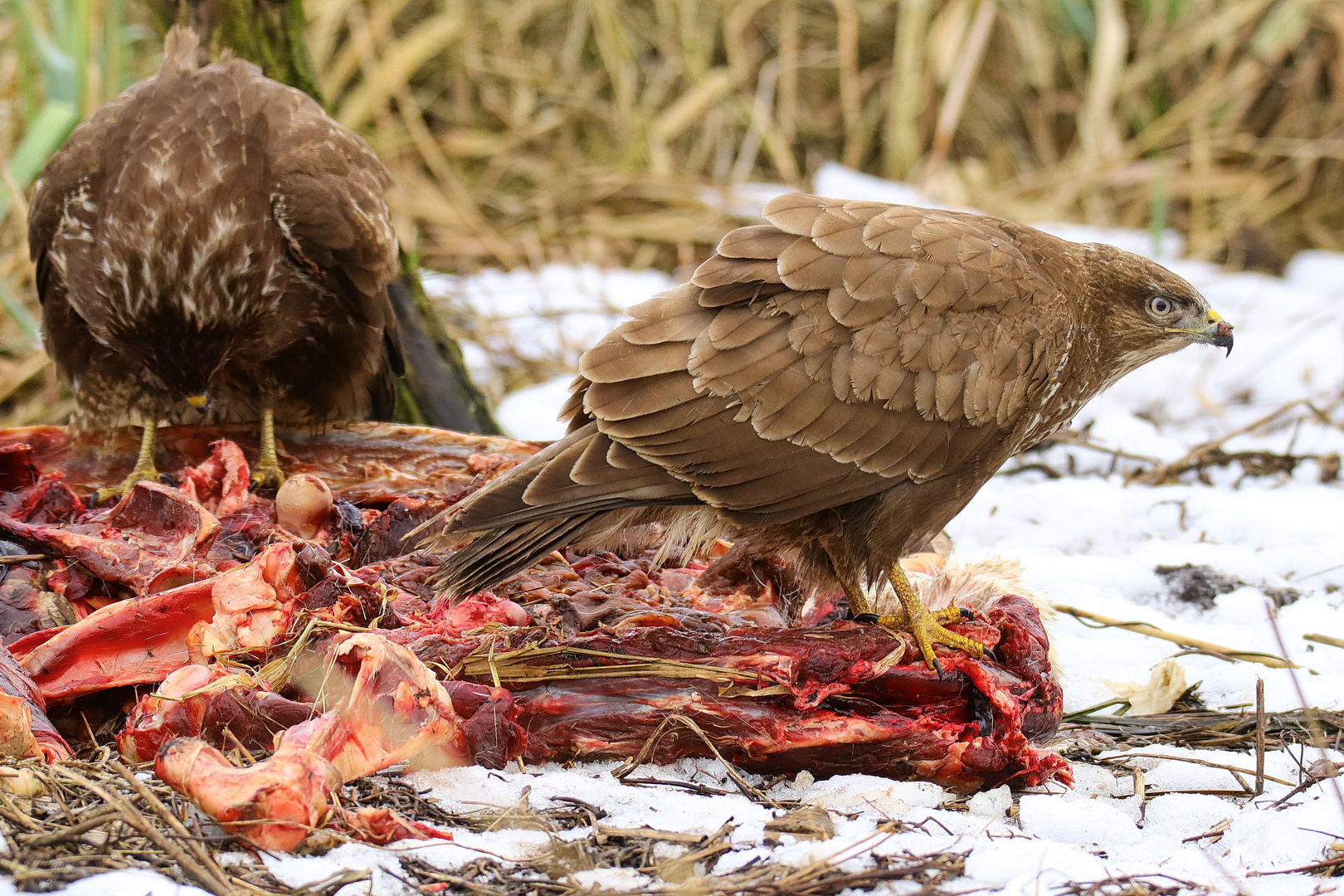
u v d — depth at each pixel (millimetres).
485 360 15852
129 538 8305
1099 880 5645
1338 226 20469
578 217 19266
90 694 7141
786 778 6965
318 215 9758
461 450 10414
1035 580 10336
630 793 6469
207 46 11961
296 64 12320
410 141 19812
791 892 5512
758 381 6988
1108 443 13812
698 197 19656
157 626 7246
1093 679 8539
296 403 10469
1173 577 10469
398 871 5598
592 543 7973
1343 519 11438
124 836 5641
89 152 9914
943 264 7324
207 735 6395
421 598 7824
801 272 7109
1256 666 8773
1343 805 6082
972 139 21781
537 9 21328
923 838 6043
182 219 9273
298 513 8695
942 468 7367
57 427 10430
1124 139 21969
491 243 18469
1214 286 18312
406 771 6496
